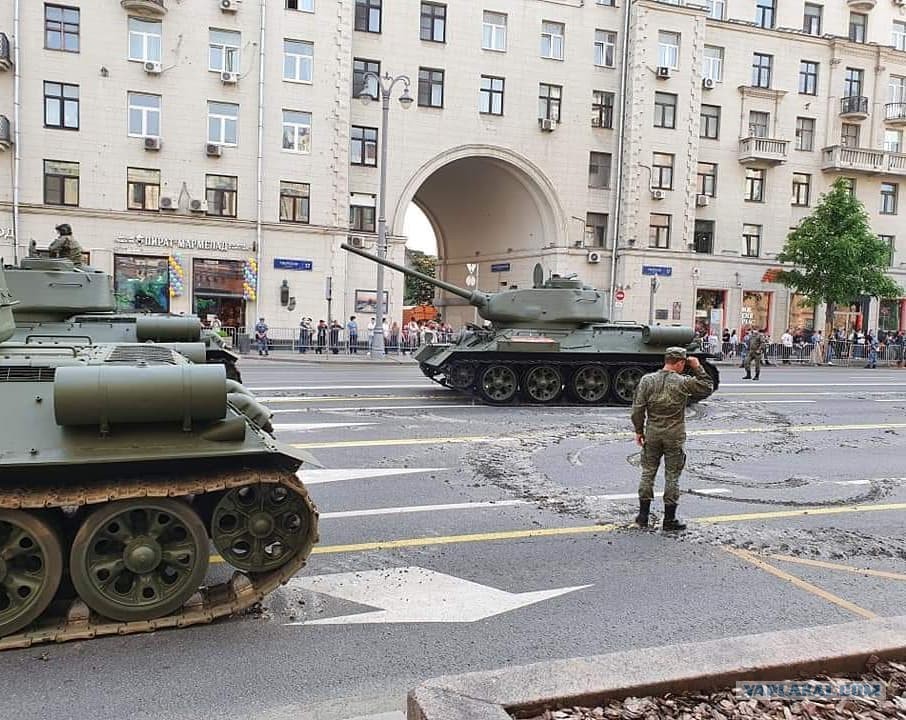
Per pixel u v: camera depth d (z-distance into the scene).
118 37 27.36
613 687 3.12
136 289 28.20
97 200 27.53
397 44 31.19
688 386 6.95
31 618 4.38
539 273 17.86
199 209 28.47
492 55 32.56
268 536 4.92
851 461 10.48
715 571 6.02
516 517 7.34
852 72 38.59
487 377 15.79
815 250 33.12
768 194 37.34
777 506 8.05
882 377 25.38
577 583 5.68
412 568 5.90
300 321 30.17
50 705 3.83
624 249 34.47
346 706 3.89
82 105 27.12
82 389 4.20
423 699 2.97
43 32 26.50
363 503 7.66
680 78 34.72
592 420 13.65
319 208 30.06
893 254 39.91
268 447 4.66
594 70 34.19
